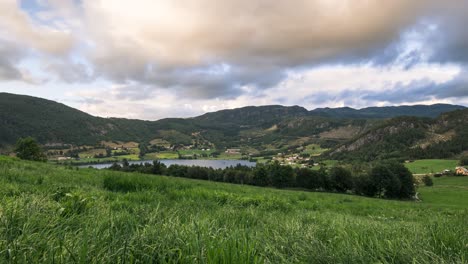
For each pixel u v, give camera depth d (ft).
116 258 8.23
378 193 241.76
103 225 11.41
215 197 30.22
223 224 15.31
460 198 207.92
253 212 20.13
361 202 70.79
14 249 7.43
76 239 9.25
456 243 12.08
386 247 11.39
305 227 15.78
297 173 272.92
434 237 12.64
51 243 8.36
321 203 51.31
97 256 7.79
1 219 9.71
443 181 348.38
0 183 22.17
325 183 262.06
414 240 12.28
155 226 11.57
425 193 246.88
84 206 15.06
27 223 9.67
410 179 233.55
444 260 9.83
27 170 39.42
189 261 8.25
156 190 29.63
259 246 10.64
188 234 10.53
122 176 32.17
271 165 282.36
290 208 32.53
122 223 11.87
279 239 12.16
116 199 21.02
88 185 29.50
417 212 48.91
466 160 438.81
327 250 10.68
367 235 13.88
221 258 7.70
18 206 11.90
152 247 9.03
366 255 10.54
